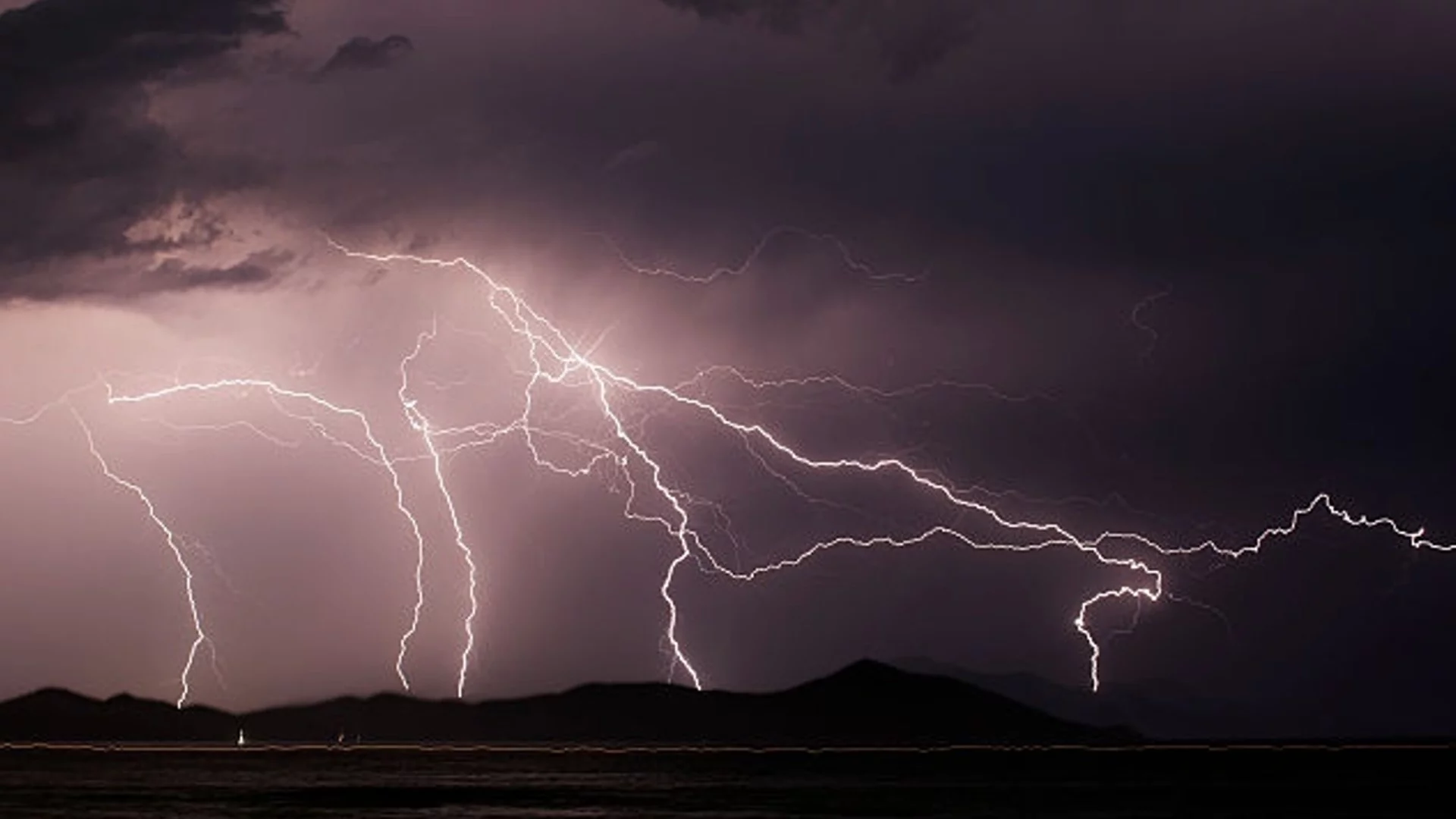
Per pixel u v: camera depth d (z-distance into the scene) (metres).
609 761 120.69
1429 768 99.81
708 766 108.88
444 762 119.25
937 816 56.59
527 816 56.38
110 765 110.44
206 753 147.75
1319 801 64.81
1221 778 87.00
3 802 63.72
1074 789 74.31
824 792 72.50
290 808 60.84
